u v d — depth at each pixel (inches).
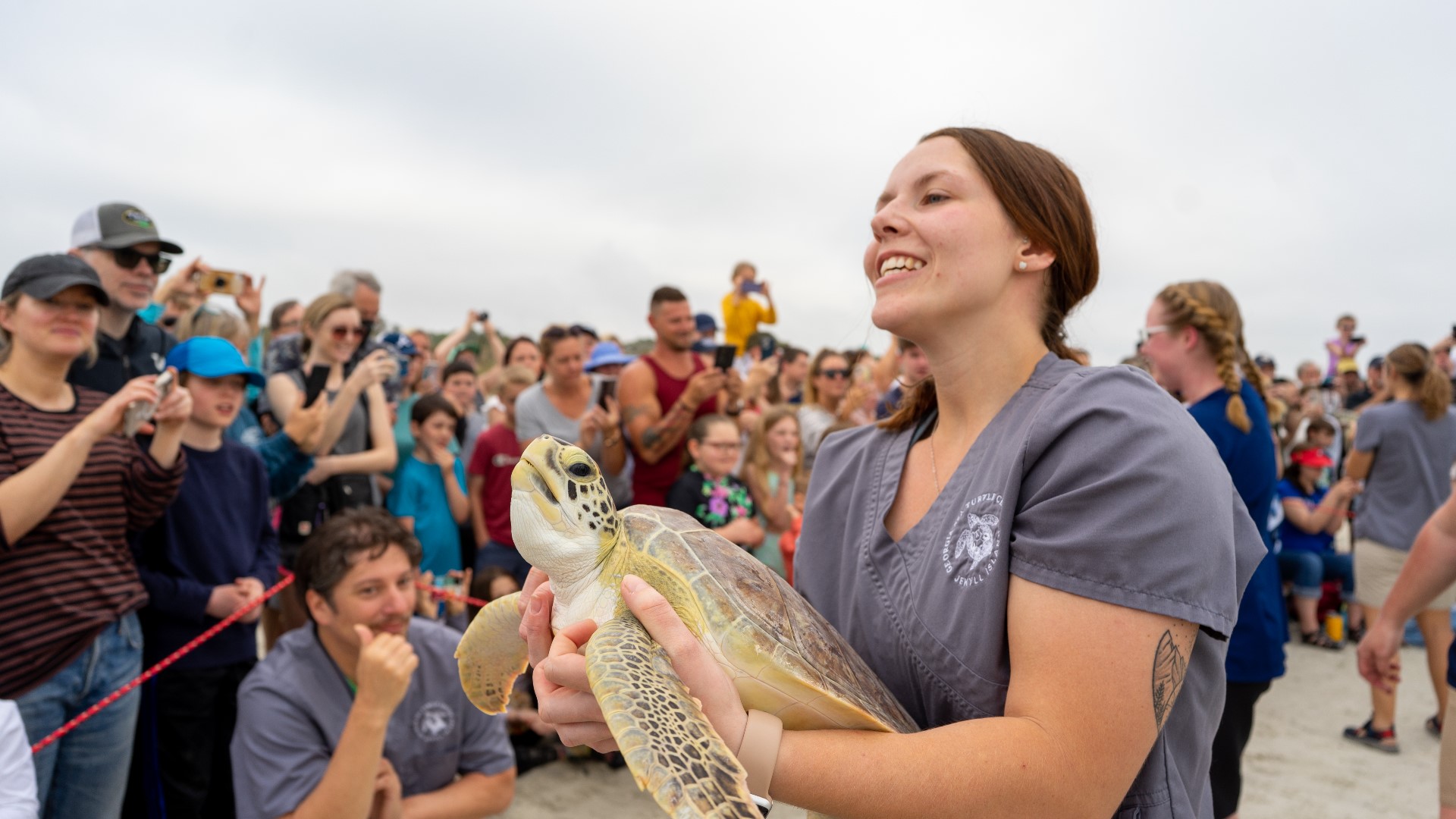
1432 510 235.8
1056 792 44.8
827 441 77.4
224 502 157.6
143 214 170.4
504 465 227.3
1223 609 47.6
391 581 120.3
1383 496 243.4
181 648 146.3
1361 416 249.8
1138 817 52.2
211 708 150.7
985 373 59.0
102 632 129.9
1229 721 124.5
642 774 45.8
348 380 200.4
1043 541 49.0
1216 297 138.3
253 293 278.7
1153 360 145.6
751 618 60.0
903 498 64.0
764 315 386.6
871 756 46.5
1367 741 224.2
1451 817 98.5
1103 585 46.9
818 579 71.6
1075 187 59.9
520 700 199.0
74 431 122.0
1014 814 44.7
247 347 229.8
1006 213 56.6
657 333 230.7
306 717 118.0
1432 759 216.7
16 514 116.0
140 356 173.6
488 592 193.2
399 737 125.0
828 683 56.7
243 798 115.0
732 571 64.8
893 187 60.5
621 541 67.4
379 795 118.4
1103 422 49.9
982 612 51.8
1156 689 46.8
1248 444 127.5
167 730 145.6
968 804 44.4
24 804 94.0
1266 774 206.5
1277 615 126.5
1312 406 475.8
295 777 114.4
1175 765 53.7
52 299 126.0
